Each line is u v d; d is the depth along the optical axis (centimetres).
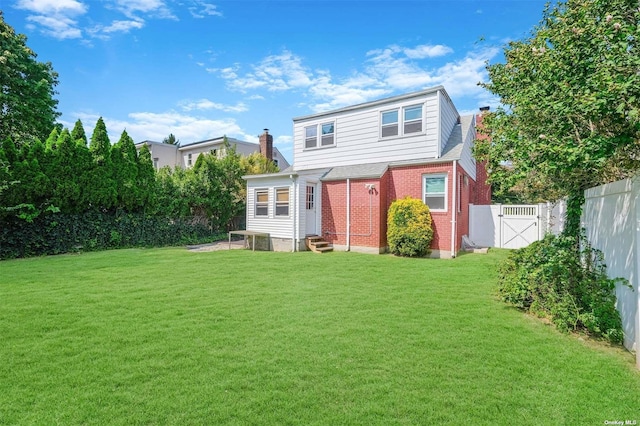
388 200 1298
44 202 1170
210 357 364
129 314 512
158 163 3059
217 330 446
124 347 390
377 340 412
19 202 1103
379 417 260
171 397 285
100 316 502
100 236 1330
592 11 388
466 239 1366
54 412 264
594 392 297
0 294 629
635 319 365
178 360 356
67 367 340
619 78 309
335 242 1372
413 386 305
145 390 297
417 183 1228
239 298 608
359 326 462
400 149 1315
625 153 394
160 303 573
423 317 500
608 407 275
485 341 409
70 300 588
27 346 391
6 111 1673
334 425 250
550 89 430
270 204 1415
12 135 1688
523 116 500
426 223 1137
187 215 1670
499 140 596
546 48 455
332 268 915
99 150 1316
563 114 379
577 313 436
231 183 1872
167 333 435
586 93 341
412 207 1148
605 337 408
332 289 676
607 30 336
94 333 434
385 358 362
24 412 264
